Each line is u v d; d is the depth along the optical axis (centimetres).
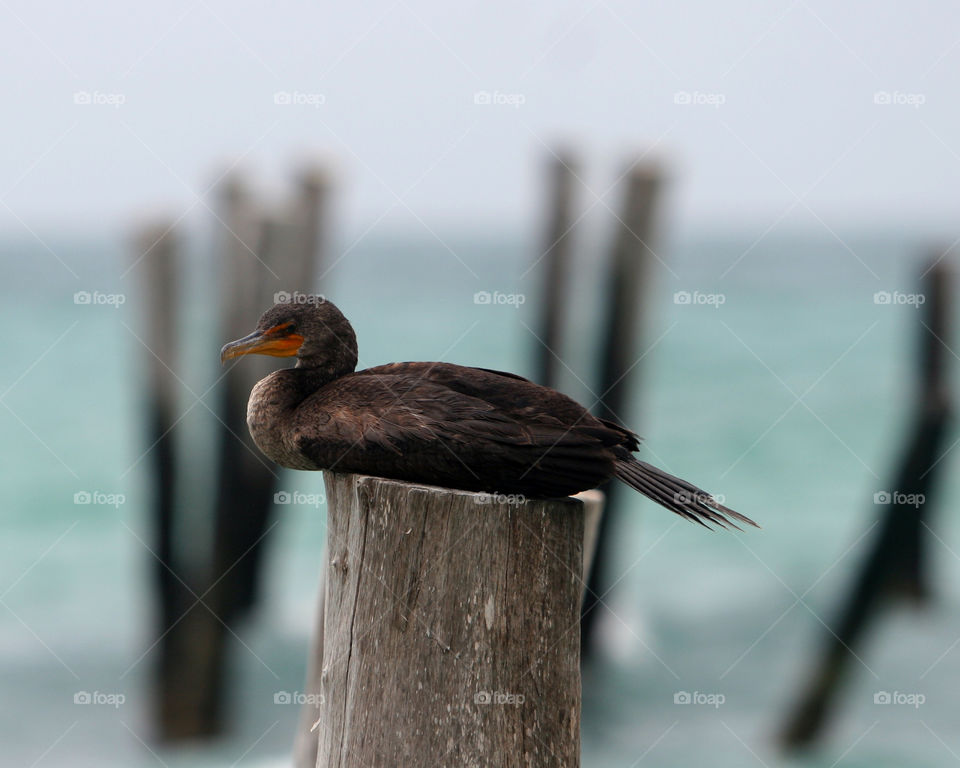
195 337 1372
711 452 2494
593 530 723
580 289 1341
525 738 421
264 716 1385
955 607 1727
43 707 1366
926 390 1564
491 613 417
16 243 12050
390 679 425
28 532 1930
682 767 1304
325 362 538
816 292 4862
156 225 1243
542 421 461
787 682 1497
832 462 2430
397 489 423
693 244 8462
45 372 3105
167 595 1330
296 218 1187
